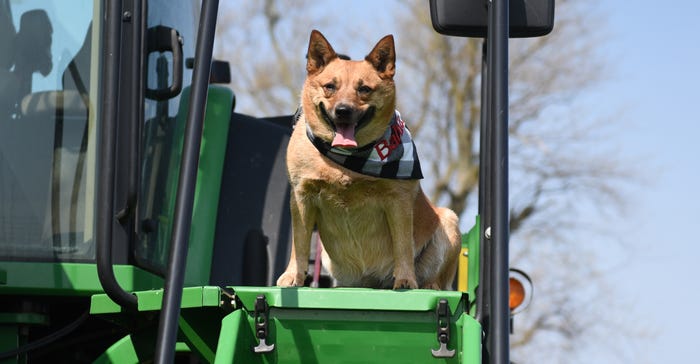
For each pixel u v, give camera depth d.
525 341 33.25
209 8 5.95
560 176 35.81
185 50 8.52
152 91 7.56
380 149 7.62
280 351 6.37
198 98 5.78
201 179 8.63
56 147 6.92
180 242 5.47
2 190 6.84
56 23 7.05
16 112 6.94
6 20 7.04
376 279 8.55
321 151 7.62
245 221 8.84
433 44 36.53
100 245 6.16
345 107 7.43
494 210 5.87
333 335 6.36
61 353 7.98
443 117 36.72
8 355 6.59
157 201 7.67
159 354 5.21
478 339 6.16
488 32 6.71
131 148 6.83
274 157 9.15
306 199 7.89
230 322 6.24
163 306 5.34
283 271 8.74
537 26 6.80
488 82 7.27
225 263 8.65
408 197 7.87
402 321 6.34
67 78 7.00
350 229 8.06
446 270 9.06
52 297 7.08
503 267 5.74
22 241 6.79
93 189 6.89
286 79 38.72
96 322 7.98
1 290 6.72
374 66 7.89
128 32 6.91
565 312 33.69
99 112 6.98
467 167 35.97
